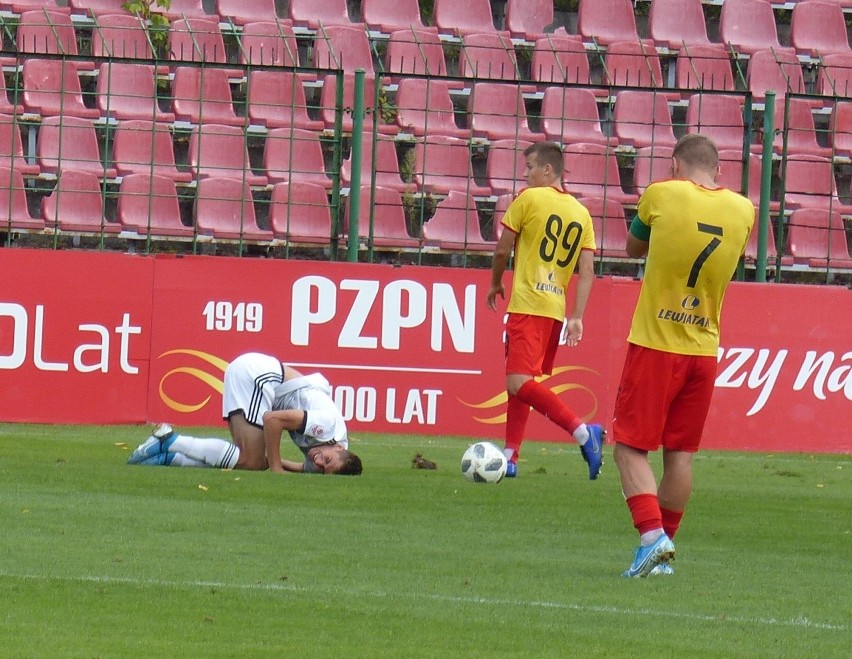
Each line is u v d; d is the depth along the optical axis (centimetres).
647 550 1894
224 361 4031
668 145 5475
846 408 4128
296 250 5034
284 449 3700
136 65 5459
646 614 1675
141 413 4009
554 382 4084
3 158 5091
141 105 5441
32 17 5594
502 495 2755
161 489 2653
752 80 6053
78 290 3991
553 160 3053
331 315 4047
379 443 3806
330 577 1855
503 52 5944
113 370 4003
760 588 1878
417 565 1967
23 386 3966
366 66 5850
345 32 5875
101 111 5312
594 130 5684
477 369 4072
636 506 1903
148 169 5134
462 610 1670
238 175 5188
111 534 2138
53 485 2661
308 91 5681
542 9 6266
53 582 1761
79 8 5794
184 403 4025
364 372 4053
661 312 1877
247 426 3020
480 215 5275
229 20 5906
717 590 1848
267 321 4034
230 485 2736
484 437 4075
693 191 1875
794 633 1598
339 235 4666
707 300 1884
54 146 5166
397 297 4059
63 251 3994
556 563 2019
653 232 1878
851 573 2030
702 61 6038
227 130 5197
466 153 5344
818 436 4116
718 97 5784
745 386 4094
